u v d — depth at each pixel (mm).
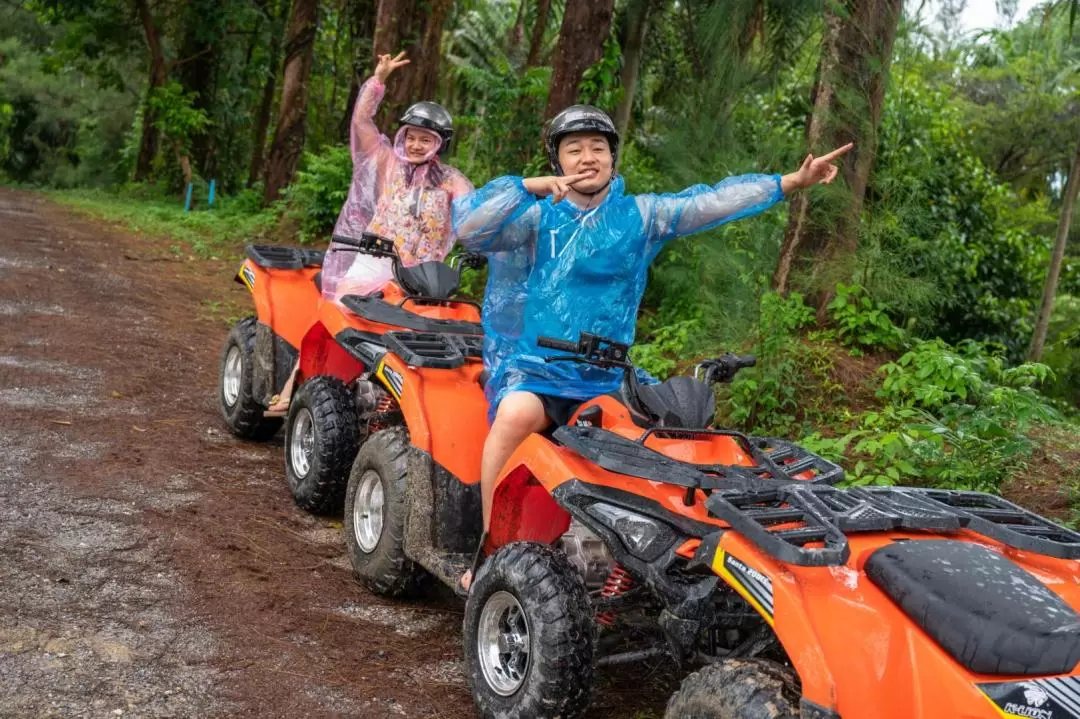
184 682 3691
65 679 3586
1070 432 7766
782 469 3557
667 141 12492
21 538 4773
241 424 6848
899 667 2631
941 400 7133
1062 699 2443
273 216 21047
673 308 10789
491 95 14734
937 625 2619
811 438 6465
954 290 12125
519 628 3631
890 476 5820
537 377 3980
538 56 19094
